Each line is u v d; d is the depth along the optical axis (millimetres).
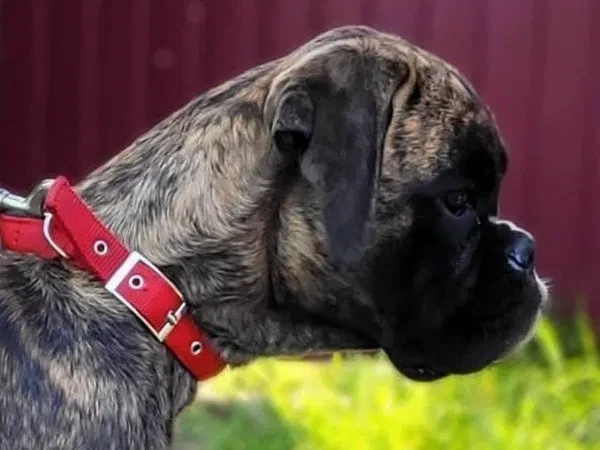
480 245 1131
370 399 1707
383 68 1089
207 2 2320
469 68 2305
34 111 2352
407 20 2299
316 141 1055
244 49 2322
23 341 1052
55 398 1042
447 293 1116
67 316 1059
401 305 1109
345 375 1819
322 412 1680
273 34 2312
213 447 1635
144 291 1065
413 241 1103
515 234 1145
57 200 1063
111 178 1103
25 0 2336
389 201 1095
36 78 2348
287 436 1655
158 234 1080
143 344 1064
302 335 1114
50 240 1071
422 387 1735
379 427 1633
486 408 1710
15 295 1068
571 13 2287
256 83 1110
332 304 1103
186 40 2330
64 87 2346
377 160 1062
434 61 1123
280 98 1060
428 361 1133
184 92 2336
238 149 1092
